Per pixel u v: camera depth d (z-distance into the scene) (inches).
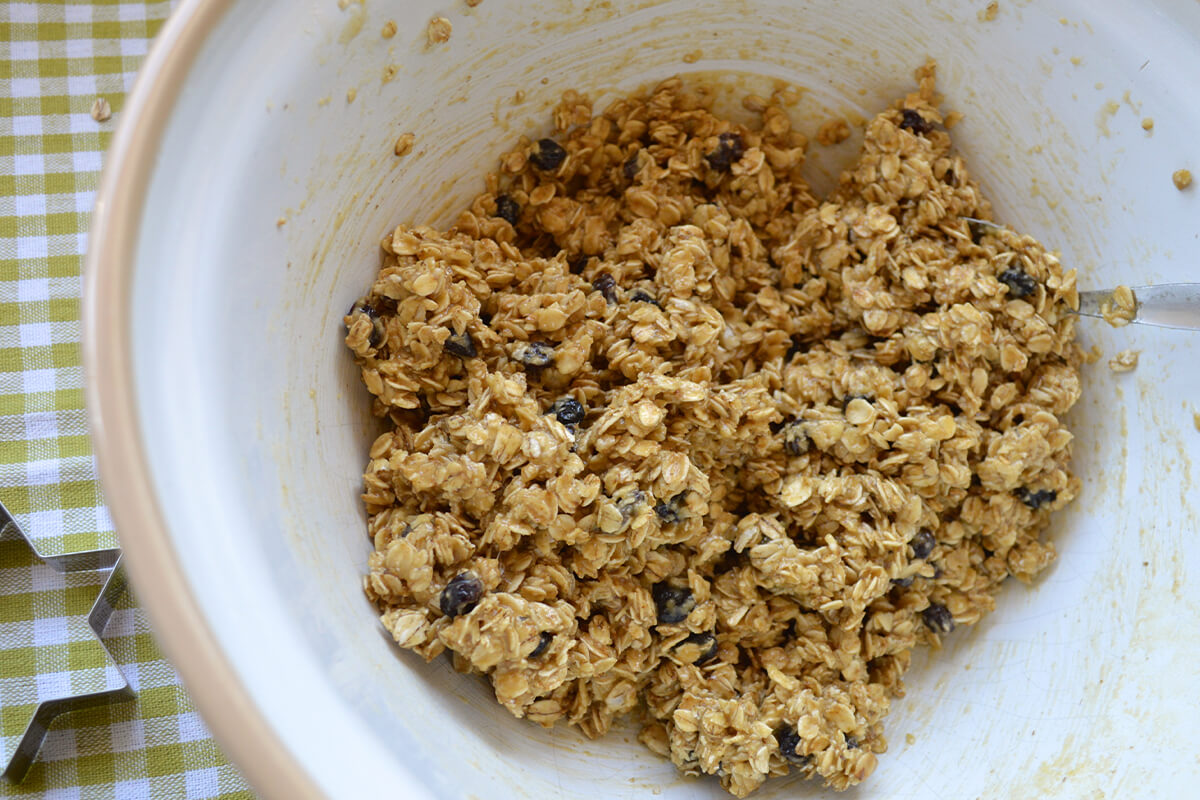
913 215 22.4
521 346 21.0
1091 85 21.5
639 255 22.0
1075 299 22.0
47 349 23.4
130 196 17.6
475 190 22.0
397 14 19.6
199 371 17.9
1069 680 21.7
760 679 21.6
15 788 22.0
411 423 21.1
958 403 22.0
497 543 20.1
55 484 23.0
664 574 21.1
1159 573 21.6
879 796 21.4
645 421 20.6
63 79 24.2
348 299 20.6
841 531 21.6
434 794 18.1
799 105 22.8
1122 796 20.6
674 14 21.5
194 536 17.4
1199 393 21.4
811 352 22.4
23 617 22.7
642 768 21.4
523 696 20.1
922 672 22.6
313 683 17.7
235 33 18.5
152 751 22.4
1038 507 22.5
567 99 21.9
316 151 19.5
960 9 21.5
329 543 19.5
